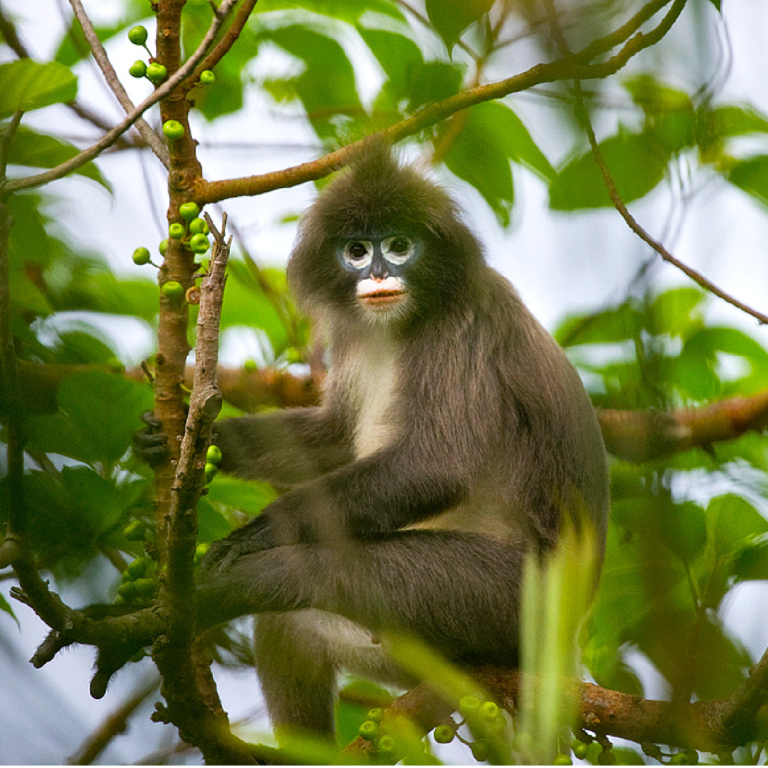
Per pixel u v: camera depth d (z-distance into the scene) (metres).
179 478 5.77
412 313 9.37
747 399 8.80
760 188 7.94
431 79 9.06
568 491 8.87
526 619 4.09
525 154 8.96
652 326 3.93
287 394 10.31
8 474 5.47
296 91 9.65
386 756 6.64
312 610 8.69
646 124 6.70
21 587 5.59
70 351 7.92
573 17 4.47
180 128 7.05
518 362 9.21
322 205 9.59
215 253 5.52
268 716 8.88
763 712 5.98
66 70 6.86
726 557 7.22
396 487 8.75
